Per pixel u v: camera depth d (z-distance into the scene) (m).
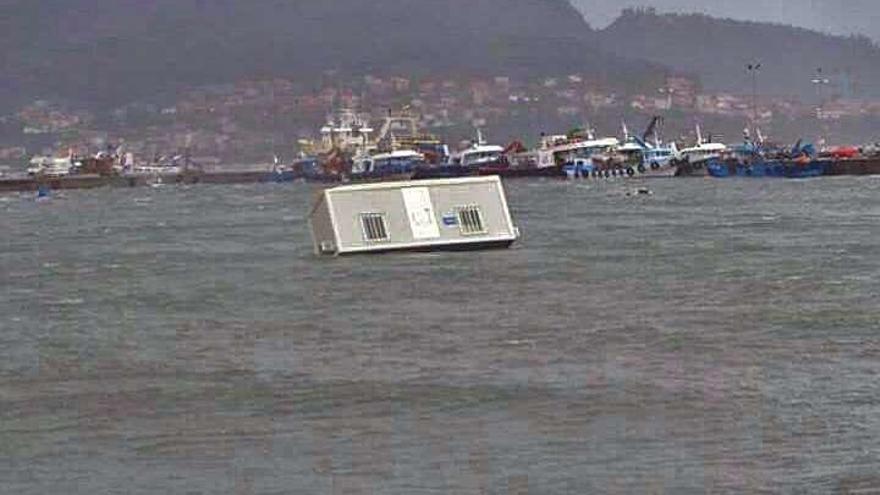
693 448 62.38
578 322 98.06
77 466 61.75
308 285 124.44
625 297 111.56
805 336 89.88
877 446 62.03
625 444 63.38
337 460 61.84
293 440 65.44
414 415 69.75
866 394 71.94
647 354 84.56
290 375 80.38
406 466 60.69
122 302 118.69
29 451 64.38
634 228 199.75
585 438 64.50
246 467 61.00
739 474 58.41
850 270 129.00
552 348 87.31
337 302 112.12
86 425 69.25
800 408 69.12
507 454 62.22
